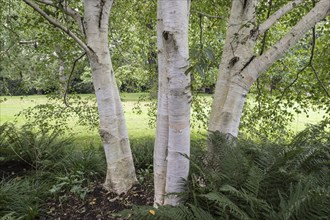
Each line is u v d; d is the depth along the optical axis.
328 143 2.97
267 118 5.16
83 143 6.71
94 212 3.19
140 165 4.54
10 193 3.27
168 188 2.33
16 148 4.66
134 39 6.28
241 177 2.24
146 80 6.40
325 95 4.66
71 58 5.26
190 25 5.77
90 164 4.19
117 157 3.56
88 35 3.38
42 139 4.94
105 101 3.47
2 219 2.82
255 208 2.00
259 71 2.68
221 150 2.50
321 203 1.76
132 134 8.53
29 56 5.69
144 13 5.89
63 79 5.84
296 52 5.02
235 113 2.75
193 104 5.50
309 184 2.05
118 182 3.56
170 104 2.13
